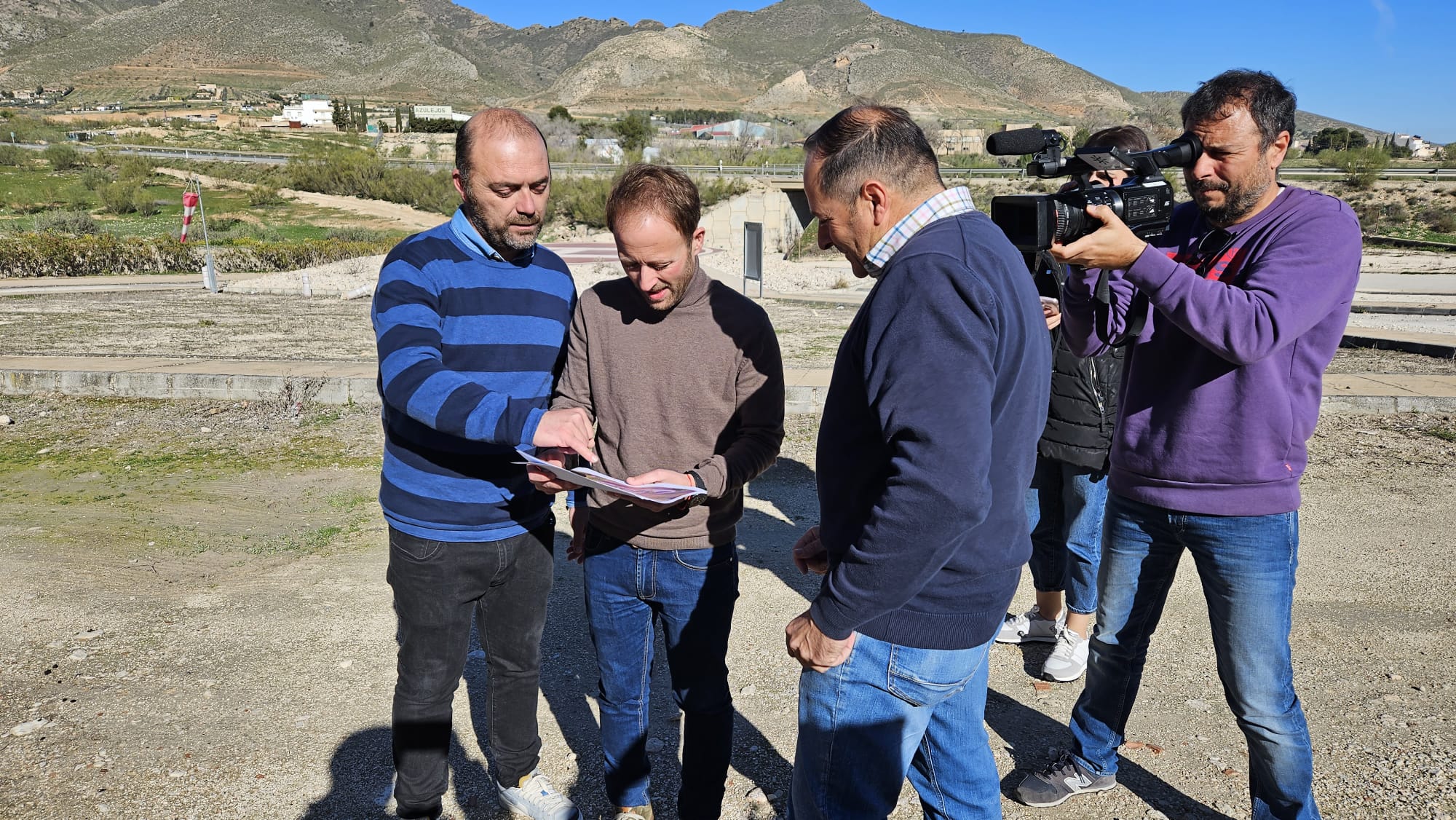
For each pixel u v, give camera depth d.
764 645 3.80
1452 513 5.16
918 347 1.56
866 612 1.64
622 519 2.44
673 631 2.50
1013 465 1.74
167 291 20.72
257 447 6.82
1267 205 2.28
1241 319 2.01
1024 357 1.69
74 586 4.37
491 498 2.38
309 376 7.98
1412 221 43.69
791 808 2.01
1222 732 3.13
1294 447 2.26
